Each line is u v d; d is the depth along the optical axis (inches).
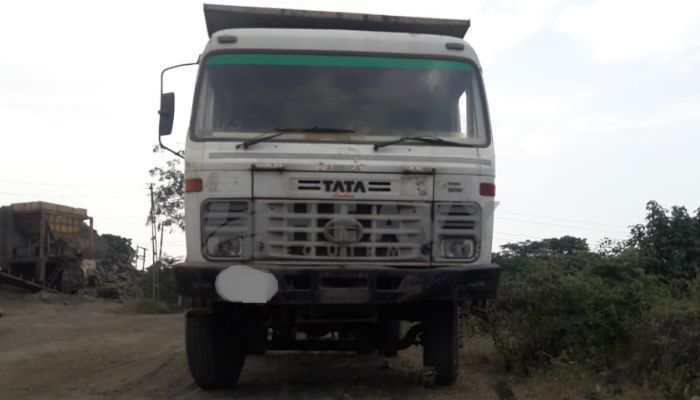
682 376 262.1
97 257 1355.8
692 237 481.7
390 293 248.8
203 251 255.1
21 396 294.7
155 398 281.9
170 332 605.3
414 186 258.7
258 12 293.4
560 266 347.9
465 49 282.8
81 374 356.2
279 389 294.7
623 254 350.6
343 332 299.9
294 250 254.4
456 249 259.3
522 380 300.8
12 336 598.9
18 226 1186.0
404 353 412.8
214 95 271.7
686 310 295.4
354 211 256.1
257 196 255.0
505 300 333.4
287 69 275.7
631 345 298.7
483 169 265.1
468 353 365.1
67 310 1016.2
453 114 275.9
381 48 279.4
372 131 270.8
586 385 273.4
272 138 260.7
